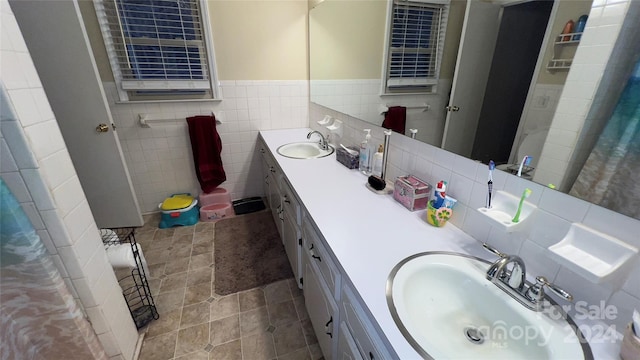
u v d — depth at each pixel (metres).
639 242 0.57
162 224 2.51
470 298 0.82
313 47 2.45
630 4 0.51
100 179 2.29
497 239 0.90
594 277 0.57
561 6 0.64
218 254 2.18
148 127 2.43
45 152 0.93
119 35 2.13
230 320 1.60
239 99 2.56
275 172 2.04
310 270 1.31
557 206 0.71
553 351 0.60
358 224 1.09
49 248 0.99
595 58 0.58
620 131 0.56
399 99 1.36
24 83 0.87
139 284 1.80
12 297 0.95
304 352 1.43
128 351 1.34
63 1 1.79
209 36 2.27
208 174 2.61
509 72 0.79
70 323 1.07
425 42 1.14
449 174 1.08
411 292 0.81
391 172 1.49
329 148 2.14
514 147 0.80
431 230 1.05
